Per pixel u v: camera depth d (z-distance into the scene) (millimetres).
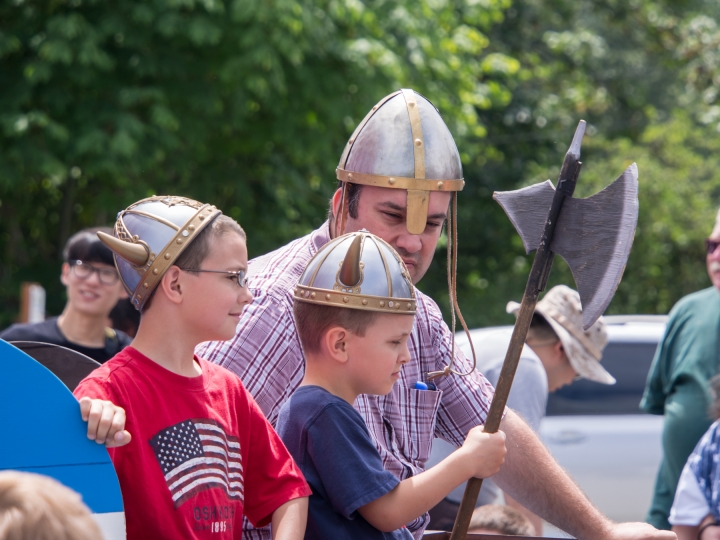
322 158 24844
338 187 6148
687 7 43875
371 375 5004
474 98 29344
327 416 4949
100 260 10539
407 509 4875
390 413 5945
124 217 4758
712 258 11555
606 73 43875
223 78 21953
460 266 39094
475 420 6430
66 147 21922
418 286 38125
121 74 22562
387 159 5746
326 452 4895
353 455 4887
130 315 11664
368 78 24047
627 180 4996
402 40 25844
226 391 4844
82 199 29375
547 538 6242
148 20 21469
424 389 6082
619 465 14961
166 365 4609
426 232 5938
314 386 5086
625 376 15383
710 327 11570
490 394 6531
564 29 43844
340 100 23672
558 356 10742
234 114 22922
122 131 21281
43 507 3025
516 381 9336
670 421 11633
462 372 6445
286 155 27484
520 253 39562
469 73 29000
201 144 23328
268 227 27422
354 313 4938
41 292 16250
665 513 11664
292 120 23938
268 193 27781
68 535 3033
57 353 5426
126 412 4363
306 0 22719
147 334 4629
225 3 22281
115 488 3986
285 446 5062
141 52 22328
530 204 5320
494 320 37156
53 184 25484
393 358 5020
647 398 12422
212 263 4629
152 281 4586
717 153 41531
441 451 9758
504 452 5117
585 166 39844
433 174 5770
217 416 4684
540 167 40219
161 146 22250
